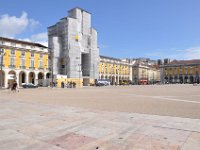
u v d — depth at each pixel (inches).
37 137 170.1
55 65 2252.7
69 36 2297.0
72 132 184.7
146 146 145.4
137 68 3806.6
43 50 2134.6
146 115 270.5
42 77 2140.7
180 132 181.2
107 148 143.5
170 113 290.4
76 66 2342.5
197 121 229.6
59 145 150.5
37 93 839.1
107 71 3041.3
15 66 1851.6
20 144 152.7
